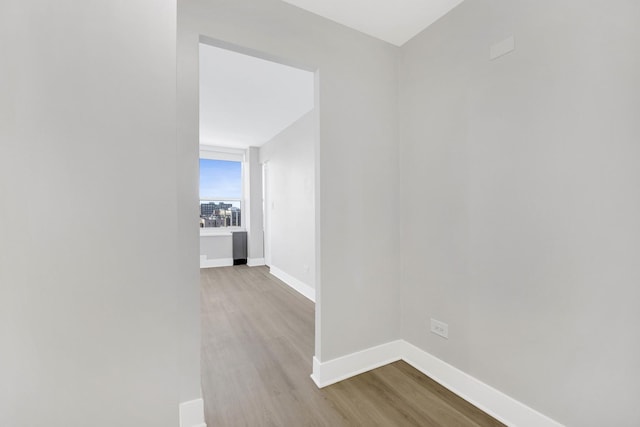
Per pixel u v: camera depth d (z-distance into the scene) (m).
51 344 0.49
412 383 1.85
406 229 2.14
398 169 2.20
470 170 1.68
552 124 1.30
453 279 1.78
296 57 1.74
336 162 1.91
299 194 4.07
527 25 1.39
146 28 0.56
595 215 1.17
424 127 1.99
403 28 1.98
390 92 2.15
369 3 1.73
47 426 0.49
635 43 1.06
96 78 0.52
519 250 1.44
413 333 2.08
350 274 1.96
